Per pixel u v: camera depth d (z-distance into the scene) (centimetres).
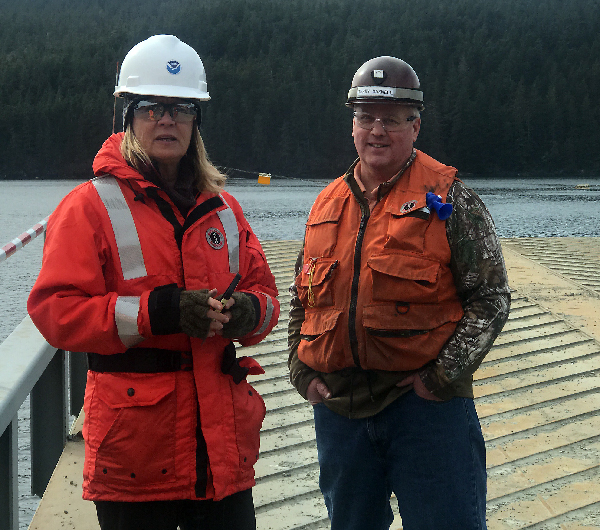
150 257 197
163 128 201
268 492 328
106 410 192
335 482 233
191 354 199
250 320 203
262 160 10856
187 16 16925
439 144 11012
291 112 11156
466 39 15288
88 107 10438
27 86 12738
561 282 765
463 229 212
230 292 198
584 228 2472
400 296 212
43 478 336
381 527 233
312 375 236
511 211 3497
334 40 15538
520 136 10950
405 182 222
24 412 552
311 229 236
